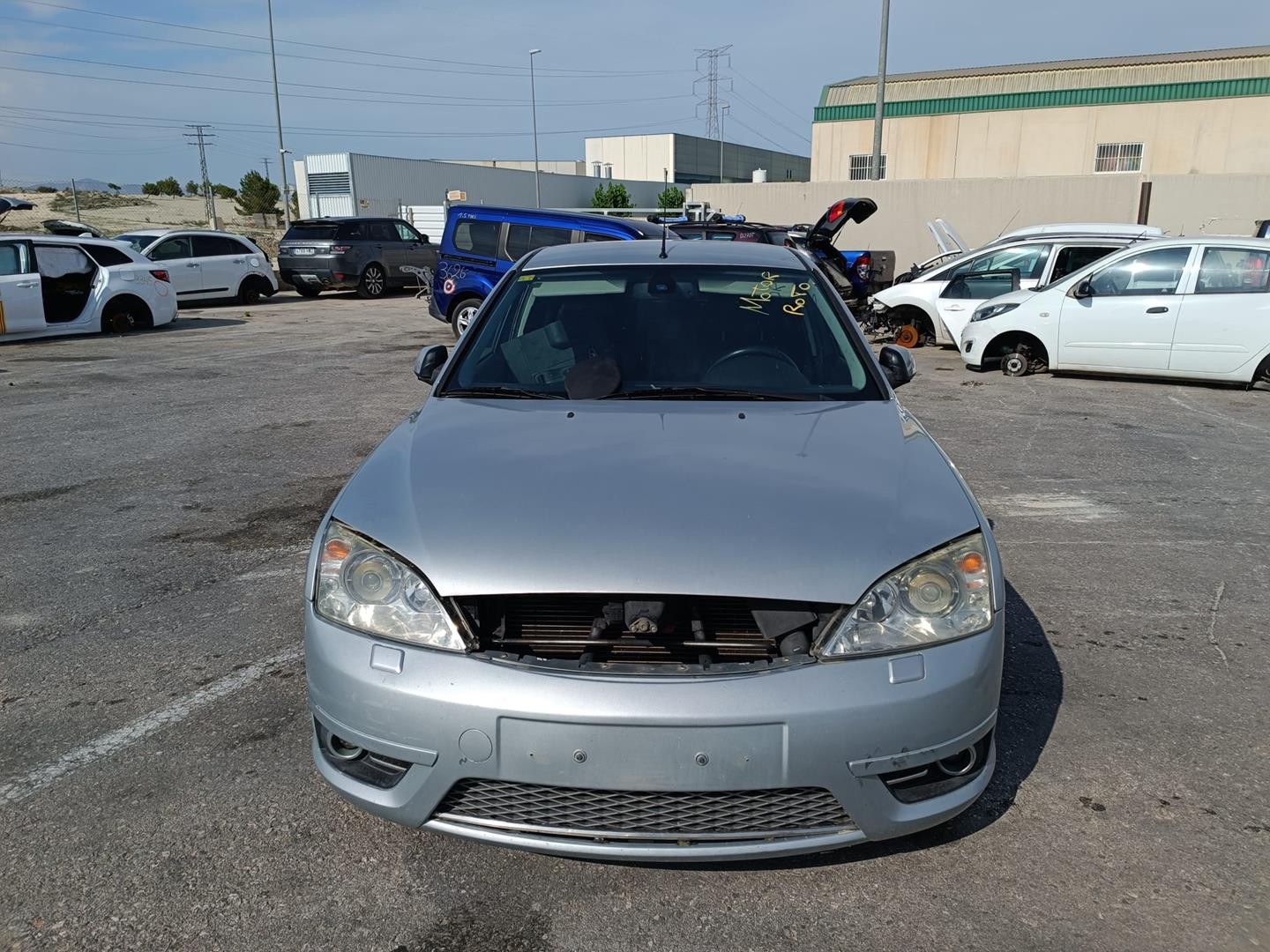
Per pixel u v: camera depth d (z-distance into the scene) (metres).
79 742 3.07
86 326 13.64
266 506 5.67
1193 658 3.71
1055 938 2.23
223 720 3.21
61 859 2.50
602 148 82.25
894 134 33.03
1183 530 5.31
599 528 2.29
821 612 2.20
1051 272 11.66
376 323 16.03
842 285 12.48
